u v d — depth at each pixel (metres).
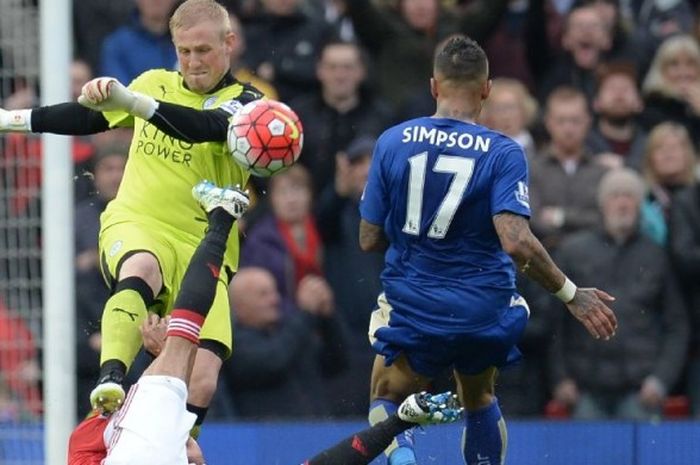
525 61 37.47
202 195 19.31
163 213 21.45
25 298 31.58
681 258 33.59
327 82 35.03
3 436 30.56
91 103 19.17
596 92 36.59
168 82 21.48
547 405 32.91
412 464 21.94
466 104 21.44
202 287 18.80
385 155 21.44
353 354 33.47
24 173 31.39
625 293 33.22
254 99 21.11
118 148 33.16
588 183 33.94
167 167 21.50
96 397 19.16
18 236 31.61
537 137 35.25
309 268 33.62
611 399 33.06
